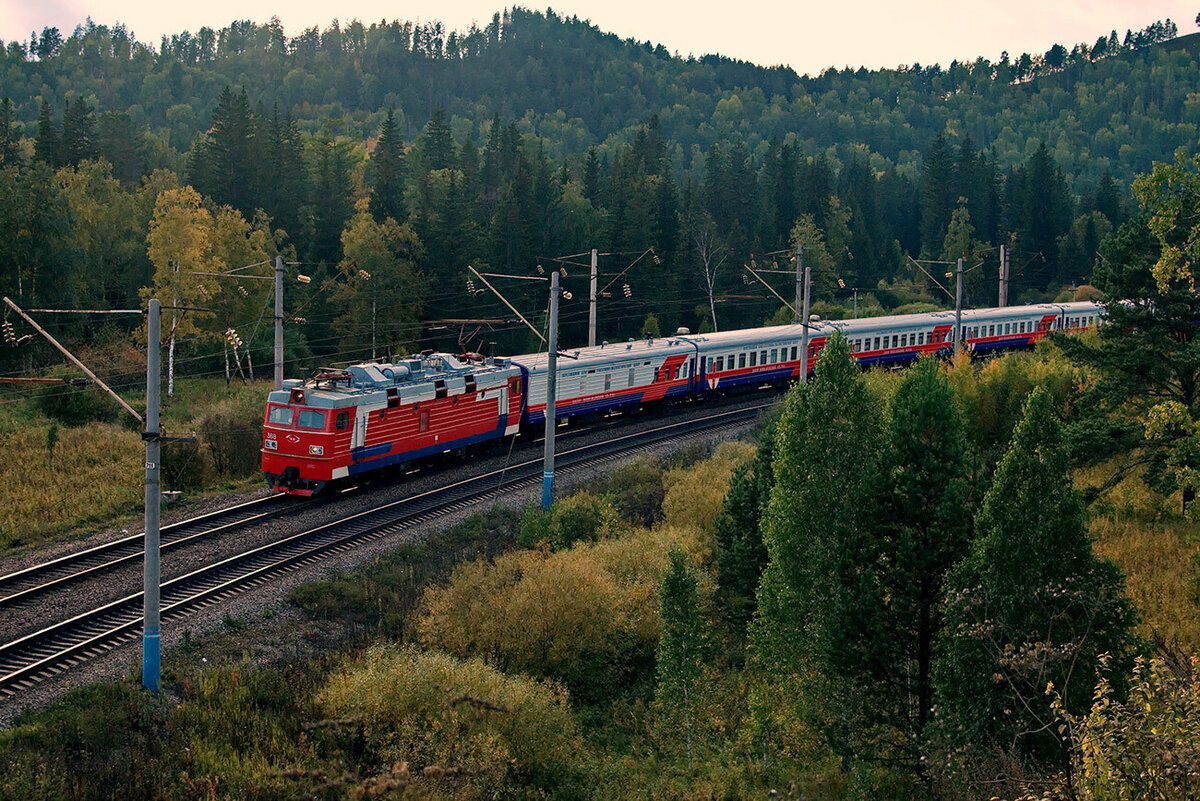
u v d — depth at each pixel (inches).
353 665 784.9
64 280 2117.4
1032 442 639.8
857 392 751.7
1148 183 828.6
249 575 960.3
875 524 735.1
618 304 3014.3
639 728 818.8
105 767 630.5
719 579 1019.9
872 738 761.6
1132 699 505.0
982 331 2501.2
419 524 1173.7
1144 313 1172.5
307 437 1236.5
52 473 1330.0
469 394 1467.8
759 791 729.6
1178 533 1206.9
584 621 868.6
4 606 864.9
